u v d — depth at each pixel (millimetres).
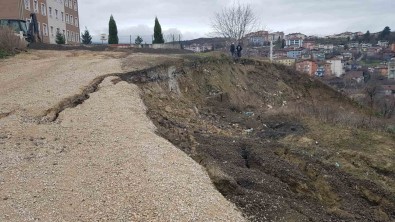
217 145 12164
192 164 8531
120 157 8547
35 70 18328
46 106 12461
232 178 8430
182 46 47562
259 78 28500
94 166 8195
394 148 14453
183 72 22094
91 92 14805
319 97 29922
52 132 10523
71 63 20188
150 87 18062
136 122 11281
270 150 12375
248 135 15930
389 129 17156
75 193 7051
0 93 14250
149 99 16156
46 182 7531
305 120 18141
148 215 6254
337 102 29703
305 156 12391
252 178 9195
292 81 30109
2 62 20625
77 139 9938
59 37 40469
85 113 12078
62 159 8703
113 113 11984
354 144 14773
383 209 10320
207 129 15242
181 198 6801
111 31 47062
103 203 6656
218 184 7938
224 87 24062
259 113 20750
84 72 17422
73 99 13484
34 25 32219
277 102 26094
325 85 30609
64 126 10977
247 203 7406
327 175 11266
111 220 6145
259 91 26719
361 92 32344
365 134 15805
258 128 17375
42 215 6332
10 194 7051
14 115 11781
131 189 7059
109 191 7051
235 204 7297
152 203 6574
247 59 29531
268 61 31203
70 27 54594
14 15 38469
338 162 12883
